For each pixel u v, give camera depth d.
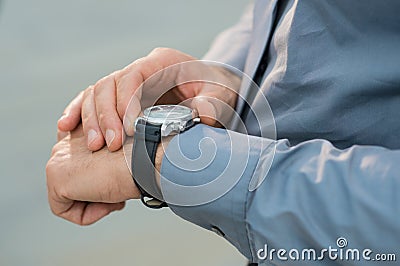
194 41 3.01
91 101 0.69
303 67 0.68
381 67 0.63
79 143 0.68
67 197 0.66
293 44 0.69
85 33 3.07
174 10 3.31
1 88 2.64
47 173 0.66
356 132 0.66
